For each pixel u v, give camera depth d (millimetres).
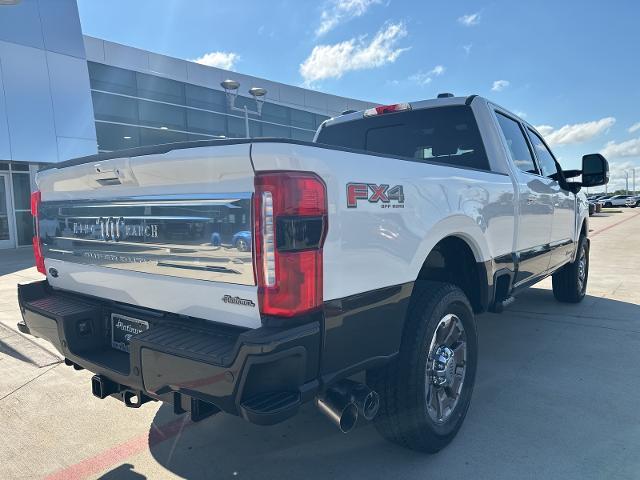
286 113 27188
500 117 4168
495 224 3395
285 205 1852
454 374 2902
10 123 14336
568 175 5344
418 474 2598
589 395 3521
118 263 2553
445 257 3297
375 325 2281
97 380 2516
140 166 2248
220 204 2010
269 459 2793
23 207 15812
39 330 2859
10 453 2924
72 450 2951
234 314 2029
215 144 1966
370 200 2217
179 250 2199
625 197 57875
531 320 5590
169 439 3059
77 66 15875
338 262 2041
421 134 4266
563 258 5363
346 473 2629
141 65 20828
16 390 3855
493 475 2568
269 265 1879
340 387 2127
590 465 2633
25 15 14703
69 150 15602
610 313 5844
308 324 1928
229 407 1862
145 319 2406
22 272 9945
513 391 3607
